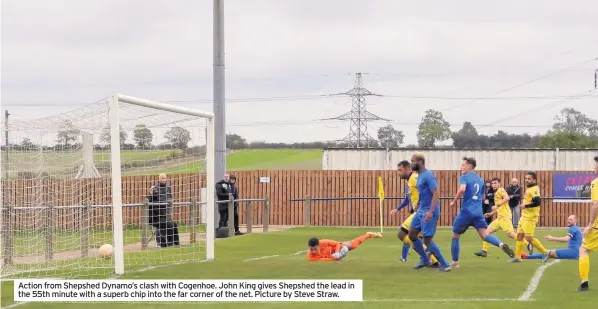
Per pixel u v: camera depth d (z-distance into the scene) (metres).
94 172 21.83
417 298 13.55
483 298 13.56
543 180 40.81
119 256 17.22
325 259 19.73
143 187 29.16
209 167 20.78
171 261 20.30
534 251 24.11
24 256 21.80
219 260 20.45
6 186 22.58
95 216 23.31
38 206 22.36
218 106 31.23
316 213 41.34
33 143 21.41
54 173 22.12
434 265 17.73
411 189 18.73
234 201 30.53
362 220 41.00
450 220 40.59
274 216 41.38
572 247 18.69
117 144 17.17
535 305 12.86
